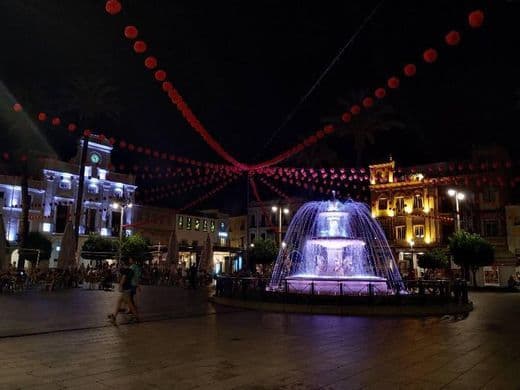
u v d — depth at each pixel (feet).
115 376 22.26
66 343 31.27
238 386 20.72
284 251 107.76
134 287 42.96
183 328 39.17
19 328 37.42
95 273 111.96
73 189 188.24
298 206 215.72
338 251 72.49
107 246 162.30
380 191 182.29
